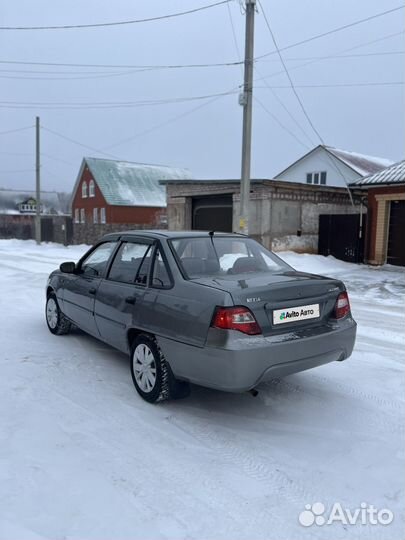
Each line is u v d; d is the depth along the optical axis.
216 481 3.01
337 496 2.89
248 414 4.01
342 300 4.19
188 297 3.79
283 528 2.59
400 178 15.23
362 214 17.16
